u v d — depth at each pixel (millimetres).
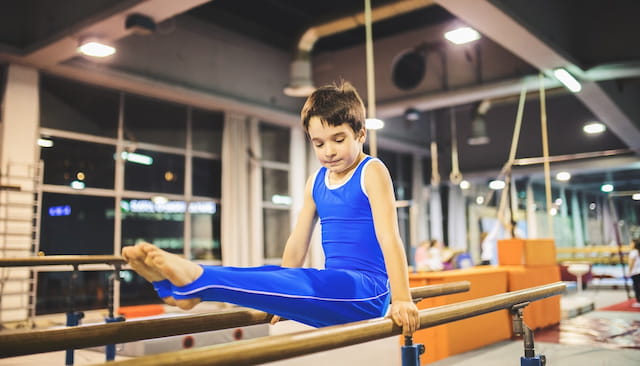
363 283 1398
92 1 5902
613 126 10156
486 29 6156
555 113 11945
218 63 8898
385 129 12250
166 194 8555
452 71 9078
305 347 1017
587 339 4816
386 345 4641
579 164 11648
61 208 7324
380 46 9859
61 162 7379
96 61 7258
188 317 1543
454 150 13234
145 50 7852
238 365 900
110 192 7820
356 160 1511
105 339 1450
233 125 9312
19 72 6922
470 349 4422
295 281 1275
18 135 6848
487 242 9289
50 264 2885
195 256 8859
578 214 16797
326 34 8445
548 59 7035
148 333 1493
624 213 15516
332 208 1517
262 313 1690
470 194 14555
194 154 8977
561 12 7070
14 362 4199
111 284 3316
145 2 5520
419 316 1299
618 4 7223
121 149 8016
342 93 1464
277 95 9914
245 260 9102
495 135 12617
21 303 6699
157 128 8539
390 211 1408
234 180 9164
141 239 8211
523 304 1777
